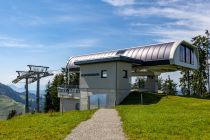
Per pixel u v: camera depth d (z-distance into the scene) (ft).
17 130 70.18
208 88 260.21
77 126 70.08
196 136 56.80
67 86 193.98
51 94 296.10
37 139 55.93
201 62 260.62
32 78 230.07
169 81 284.41
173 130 62.08
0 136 62.23
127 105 128.67
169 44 160.86
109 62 152.46
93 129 65.31
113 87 149.18
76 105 176.35
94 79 160.97
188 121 73.87
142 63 164.76
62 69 214.90
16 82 238.48
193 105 119.75
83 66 168.76
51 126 72.28
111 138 54.95
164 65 161.07
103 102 152.35
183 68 181.57
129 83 154.40
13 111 193.57
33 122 84.89
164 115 85.61
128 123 71.92
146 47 169.68
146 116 83.51
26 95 229.45
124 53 177.37
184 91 266.16
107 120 80.43
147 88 180.65
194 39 265.75
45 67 217.15
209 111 98.07
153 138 54.49
